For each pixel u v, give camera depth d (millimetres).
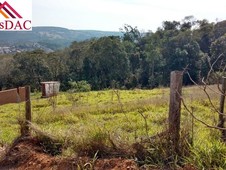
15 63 53156
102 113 11914
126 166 4266
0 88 53000
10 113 13484
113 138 4848
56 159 4730
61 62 55750
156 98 14547
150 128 7441
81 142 4906
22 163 4977
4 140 7035
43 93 23688
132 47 59531
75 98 18984
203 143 4512
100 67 53281
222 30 58969
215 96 12102
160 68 54406
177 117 4410
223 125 5539
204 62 42406
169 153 4363
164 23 71875
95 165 4430
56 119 10633
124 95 20500
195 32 58656
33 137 5492
